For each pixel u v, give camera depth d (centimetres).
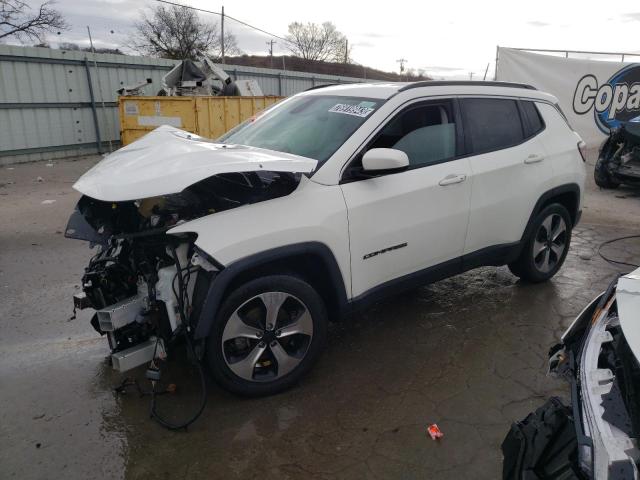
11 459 273
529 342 396
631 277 204
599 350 186
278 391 327
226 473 264
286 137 376
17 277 523
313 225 312
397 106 364
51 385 339
